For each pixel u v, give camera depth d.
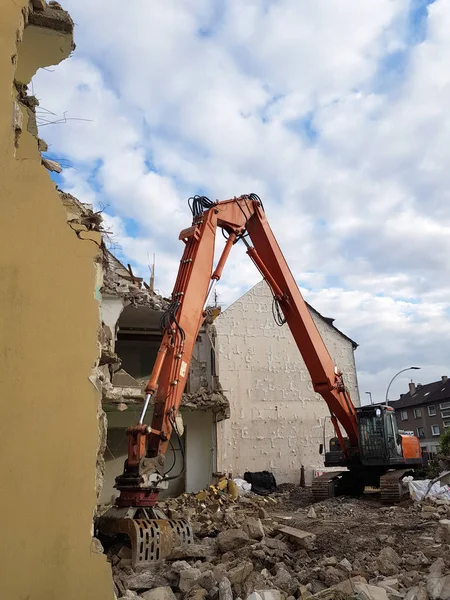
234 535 6.73
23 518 2.85
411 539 7.38
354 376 25.36
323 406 23.59
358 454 14.40
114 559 6.20
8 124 3.42
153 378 7.98
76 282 3.40
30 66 5.27
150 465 7.40
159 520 6.82
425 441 43.28
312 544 7.14
